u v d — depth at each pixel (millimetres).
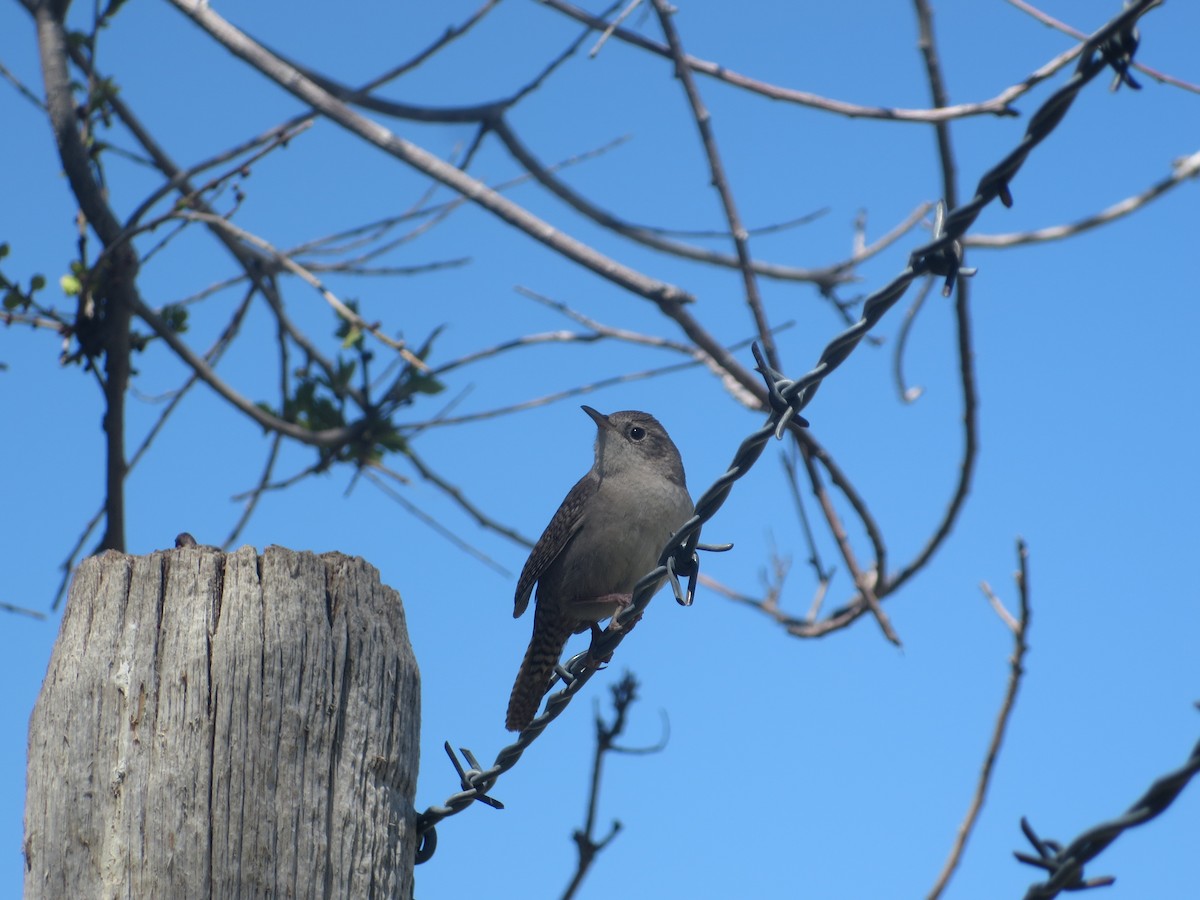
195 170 14375
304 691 6730
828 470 14617
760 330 13273
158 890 6191
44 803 6441
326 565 7176
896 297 7156
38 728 6621
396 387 16359
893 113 13852
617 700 10781
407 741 7117
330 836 6598
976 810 11742
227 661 6613
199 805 6344
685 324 12992
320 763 6680
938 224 6902
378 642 7117
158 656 6609
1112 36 6184
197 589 6777
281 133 14141
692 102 13625
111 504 14969
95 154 15703
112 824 6328
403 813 7020
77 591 6848
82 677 6570
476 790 8328
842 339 7332
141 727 6469
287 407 16766
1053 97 6297
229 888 6258
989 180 6574
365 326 12836
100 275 14766
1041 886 5719
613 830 10453
